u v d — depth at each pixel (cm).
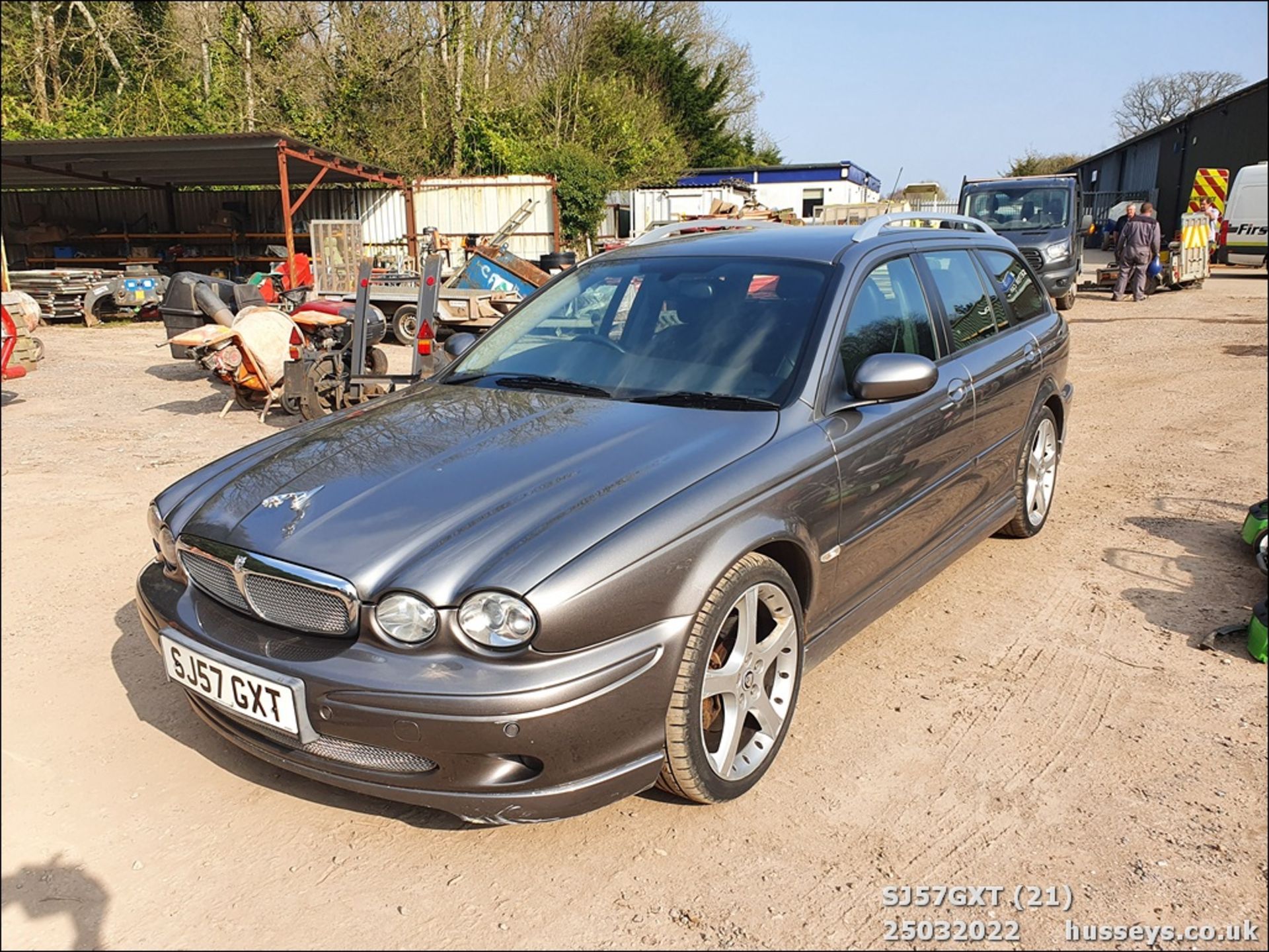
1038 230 1631
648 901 247
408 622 240
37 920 242
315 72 2980
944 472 392
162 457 727
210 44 3122
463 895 250
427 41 3006
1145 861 264
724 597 270
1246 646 388
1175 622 416
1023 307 503
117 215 2698
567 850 267
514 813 245
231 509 287
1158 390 952
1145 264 1758
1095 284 2048
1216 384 972
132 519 567
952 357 410
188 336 865
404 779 247
